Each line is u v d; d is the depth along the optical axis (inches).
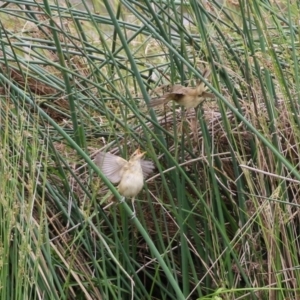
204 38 301.3
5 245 258.7
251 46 314.5
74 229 308.8
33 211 311.4
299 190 314.3
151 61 418.3
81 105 363.3
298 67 328.8
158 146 333.4
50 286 277.9
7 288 268.2
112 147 343.0
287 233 310.8
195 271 314.8
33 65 375.9
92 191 314.8
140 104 371.6
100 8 462.6
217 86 304.0
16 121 311.7
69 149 341.7
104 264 298.2
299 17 323.6
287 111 311.0
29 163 289.1
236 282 310.5
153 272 339.6
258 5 313.4
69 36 330.3
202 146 322.3
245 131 332.2
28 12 355.3
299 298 300.0
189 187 337.1
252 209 321.1
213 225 316.2
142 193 335.0
